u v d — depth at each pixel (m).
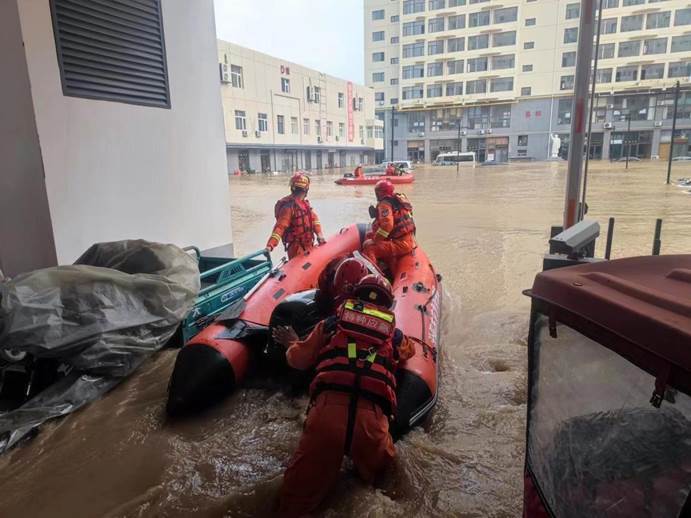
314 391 2.03
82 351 2.76
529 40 51.25
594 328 1.00
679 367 0.79
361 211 12.82
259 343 3.19
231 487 2.19
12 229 3.79
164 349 3.62
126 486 2.22
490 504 2.04
